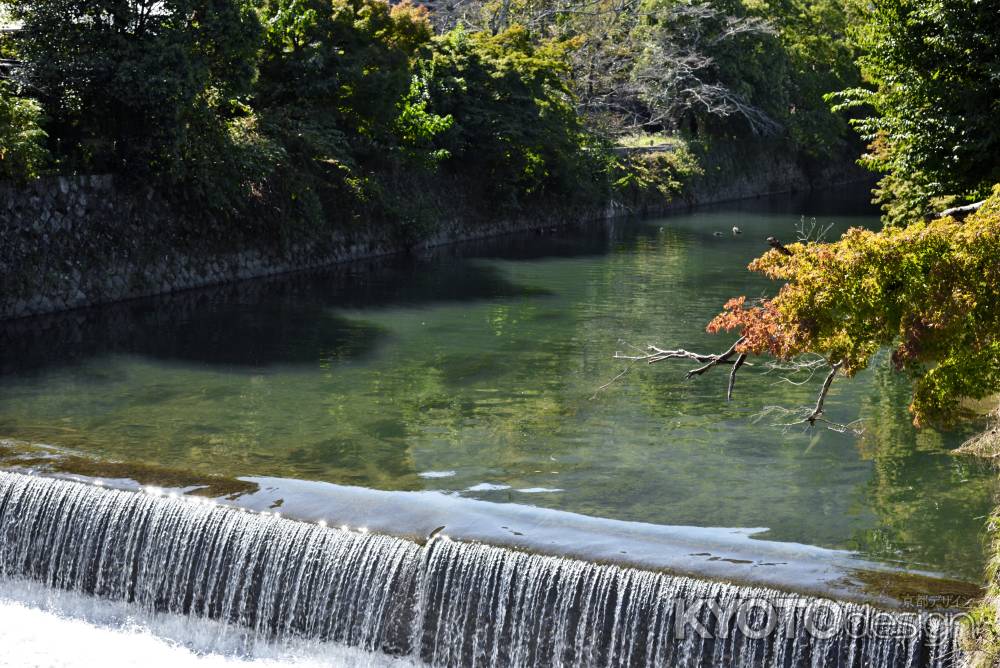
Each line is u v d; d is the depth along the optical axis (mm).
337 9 40562
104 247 31766
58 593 15844
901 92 27625
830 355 13703
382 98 41188
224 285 35250
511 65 50281
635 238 50594
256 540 14867
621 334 28672
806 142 78125
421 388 23297
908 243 12711
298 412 21438
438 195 48219
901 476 17859
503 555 13766
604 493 17062
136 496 15641
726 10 68188
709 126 72625
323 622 14539
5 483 16266
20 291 29234
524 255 44125
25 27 30500
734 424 20797
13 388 22734
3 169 28406
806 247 13328
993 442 19156
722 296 34375
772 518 16031
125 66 30062
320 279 37062
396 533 14633
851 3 29750
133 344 26875
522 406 21984
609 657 13211
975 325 12742
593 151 58656
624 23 71312
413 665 14078
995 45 26172
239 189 34844
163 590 15344
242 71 33625
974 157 26406
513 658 13664
